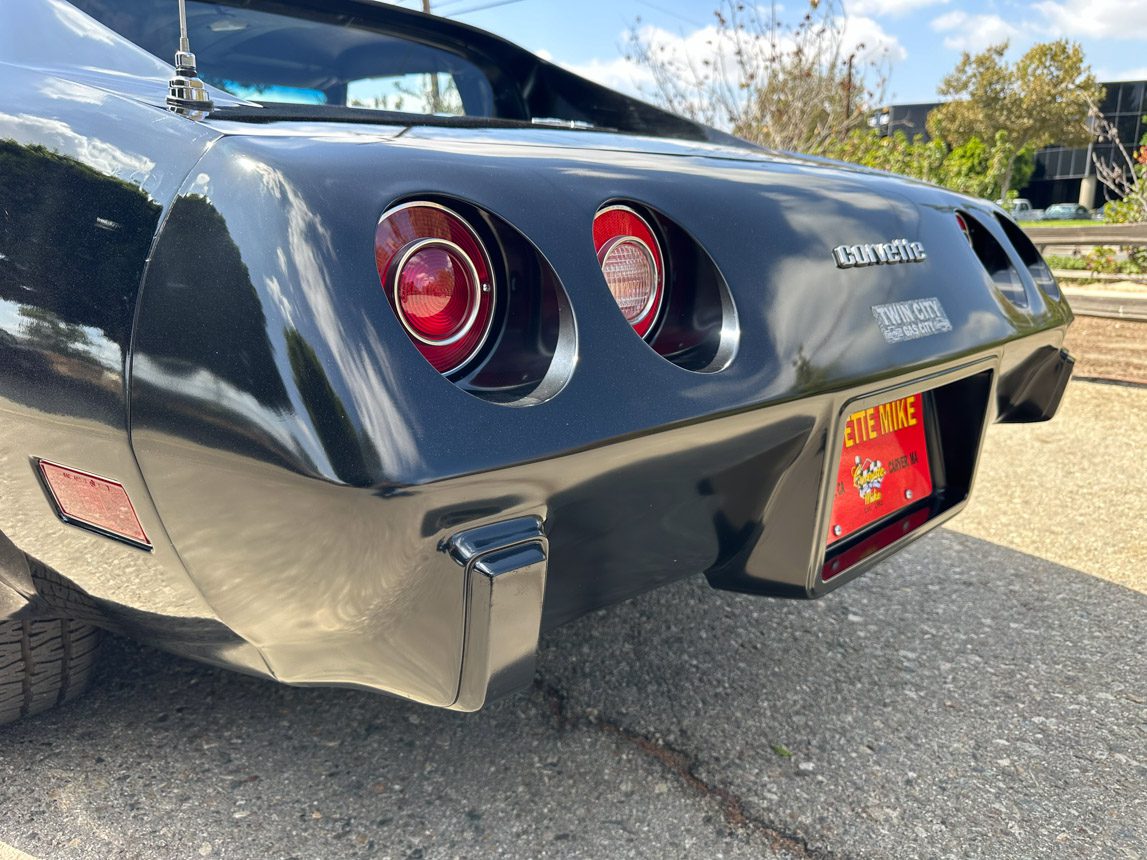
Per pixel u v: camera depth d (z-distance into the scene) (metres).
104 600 1.17
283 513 0.88
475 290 0.96
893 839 1.31
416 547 0.86
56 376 1.00
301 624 0.97
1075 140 43.72
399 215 0.92
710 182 1.24
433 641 0.93
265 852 1.27
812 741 1.55
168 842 1.28
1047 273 1.89
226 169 0.92
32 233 1.03
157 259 0.93
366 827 1.32
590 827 1.33
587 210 1.05
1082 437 3.53
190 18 1.71
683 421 1.01
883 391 1.30
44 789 1.39
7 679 1.45
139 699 1.65
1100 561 2.35
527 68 2.32
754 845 1.29
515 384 0.96
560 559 1.07
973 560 2.35
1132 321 5.28
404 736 1.55
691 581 2.19
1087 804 1.40
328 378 0.83
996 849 1.29
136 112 1.05
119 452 0.97
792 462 1.24
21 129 1.10
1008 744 1.55
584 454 0.93
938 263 1.47
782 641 1.90
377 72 2.09
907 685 1.74
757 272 1.17
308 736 1.54
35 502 1.12
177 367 0.90
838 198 1.39
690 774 1.45
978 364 1.51
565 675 1.75
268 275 0.86
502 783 1.42
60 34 1.29
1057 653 1.87
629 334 1.02
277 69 1.90
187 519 0.96
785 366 1.14
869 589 2.17
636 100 2.23
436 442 0.84
